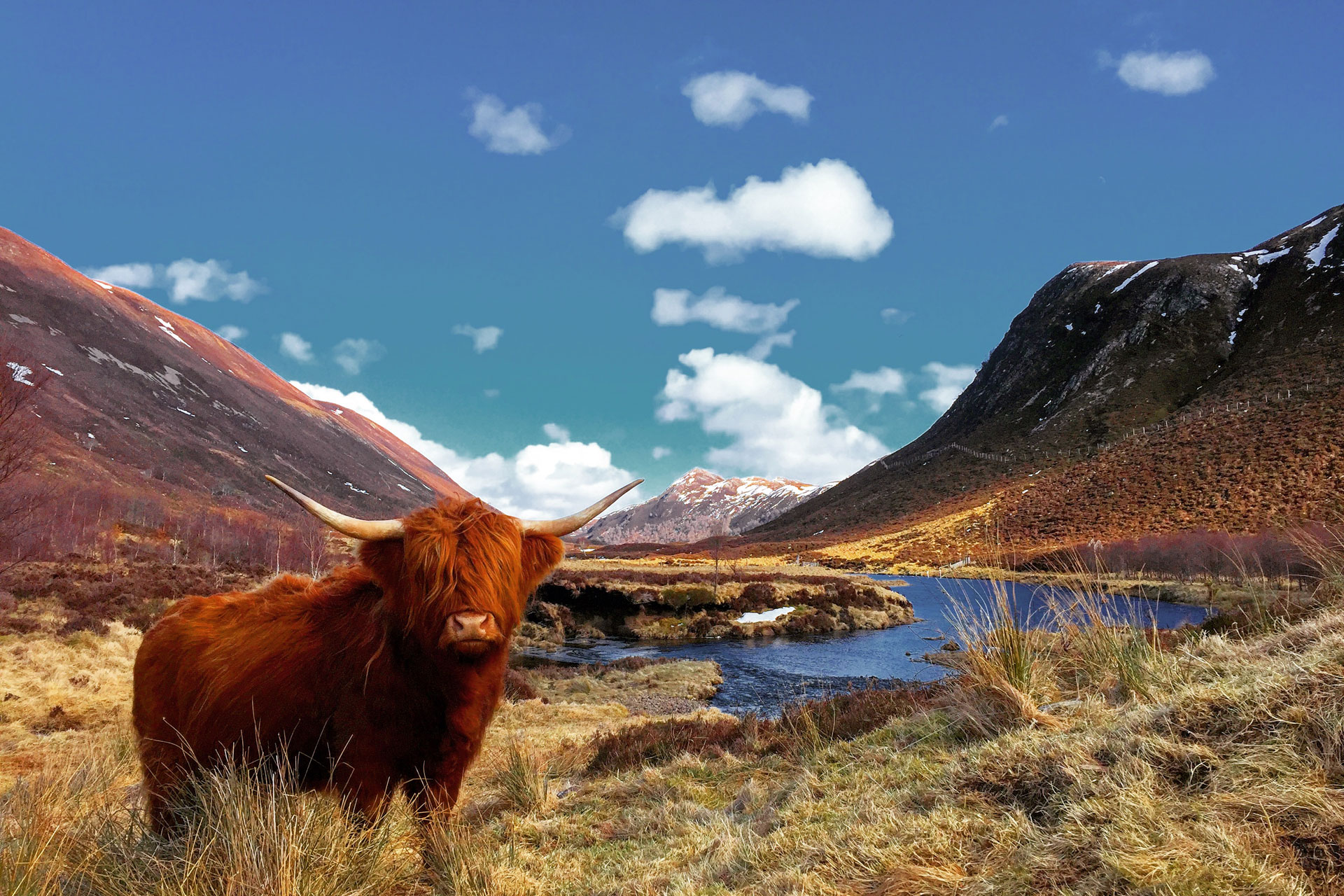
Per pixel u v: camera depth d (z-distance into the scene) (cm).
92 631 2005
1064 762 326
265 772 378
